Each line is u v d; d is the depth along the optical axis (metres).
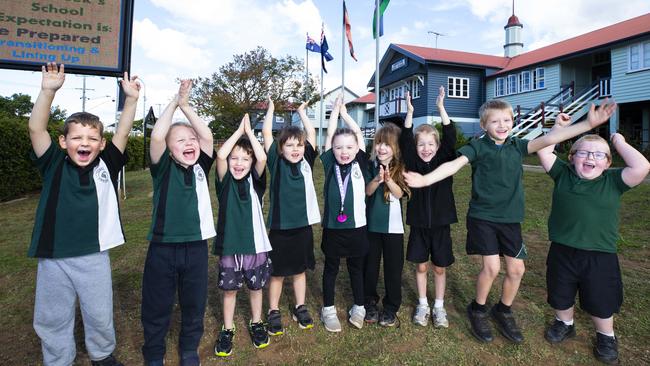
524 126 16.66
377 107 12.52
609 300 2.50
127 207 8.39
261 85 21.06
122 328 2.96
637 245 4.64
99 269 2.29
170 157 2.46
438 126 15.88
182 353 2.43
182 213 2.41
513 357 2.58
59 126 11.95
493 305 3.30
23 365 2.50
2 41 2.53
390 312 2.98
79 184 2.24
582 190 2.59
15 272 4.27
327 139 3.44
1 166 9.94
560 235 2.67
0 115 11.04
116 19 2.75
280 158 2.97
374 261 3.09
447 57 23.14
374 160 3.14
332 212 2.96
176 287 2.46
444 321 2.97
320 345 2.74
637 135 15.57
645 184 8.16
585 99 16.67
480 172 2.86
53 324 2.21
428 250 3.04
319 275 4.12
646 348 2.60
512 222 2.78
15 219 7.73
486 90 22.61
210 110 20.89
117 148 2.46
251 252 2.68
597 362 2.50
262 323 2.82
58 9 2.63
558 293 2.67
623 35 15.28
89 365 2.51
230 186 2.73
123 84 2.44
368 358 2.57
